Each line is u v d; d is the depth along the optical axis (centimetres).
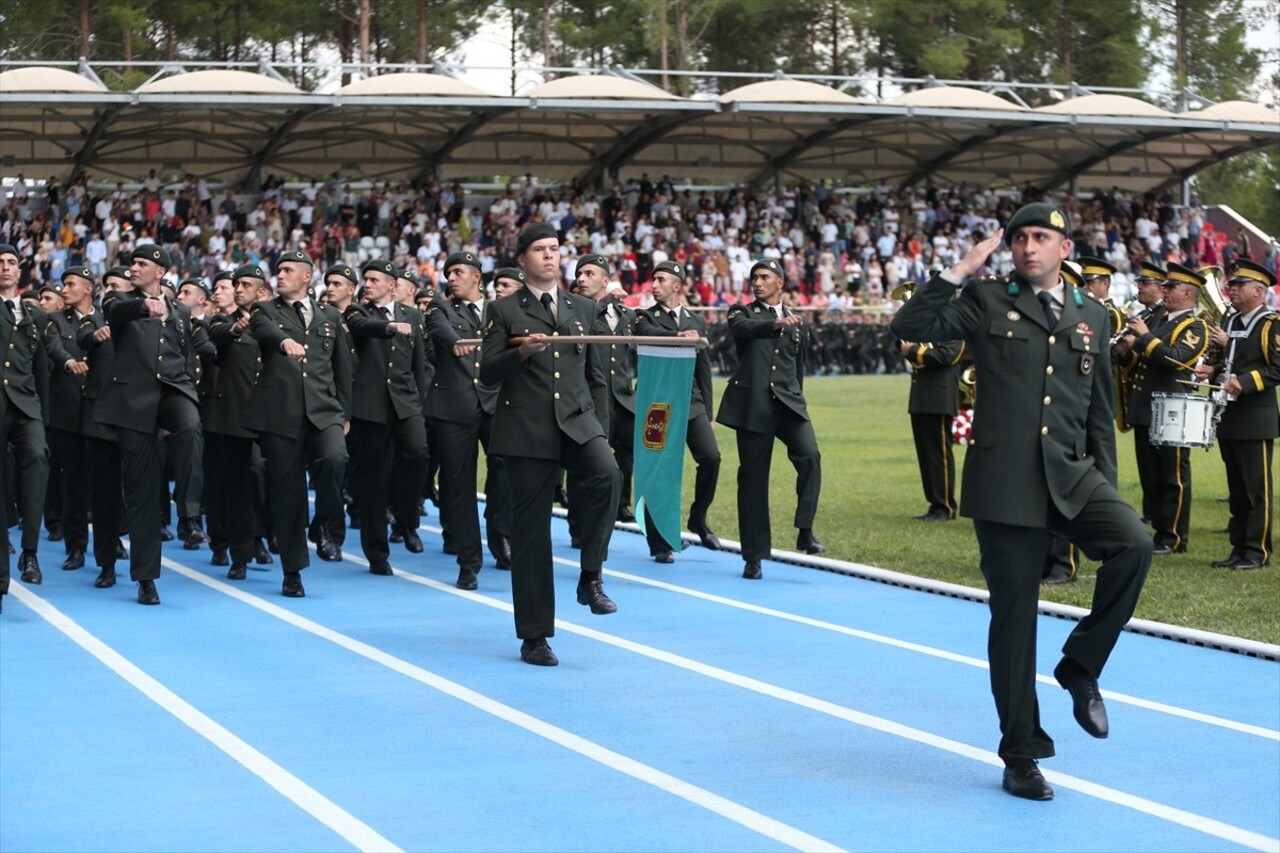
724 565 1299
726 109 3975
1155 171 5016
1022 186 5059
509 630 1027
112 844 601
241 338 1235
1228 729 771
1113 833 616
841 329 4269
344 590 1190
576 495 1393
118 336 1129
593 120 4162
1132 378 1377
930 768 707
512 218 4212
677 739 753
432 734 760
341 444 1186
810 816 637
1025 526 662
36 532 1212
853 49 6506
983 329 683
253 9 5453
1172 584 1167
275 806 647
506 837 609
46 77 3516
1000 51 6262
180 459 1178
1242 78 6919
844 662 923
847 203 4828
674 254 4281
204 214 3938
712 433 1357
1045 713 803
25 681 873
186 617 1073
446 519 1372
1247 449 1243
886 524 1514
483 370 921
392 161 4325
